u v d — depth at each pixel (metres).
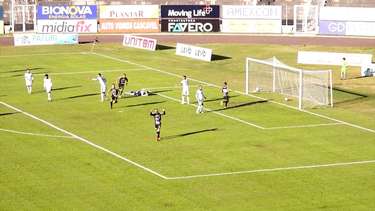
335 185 69.94
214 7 161.62
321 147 81.94
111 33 160.25
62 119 92.12
